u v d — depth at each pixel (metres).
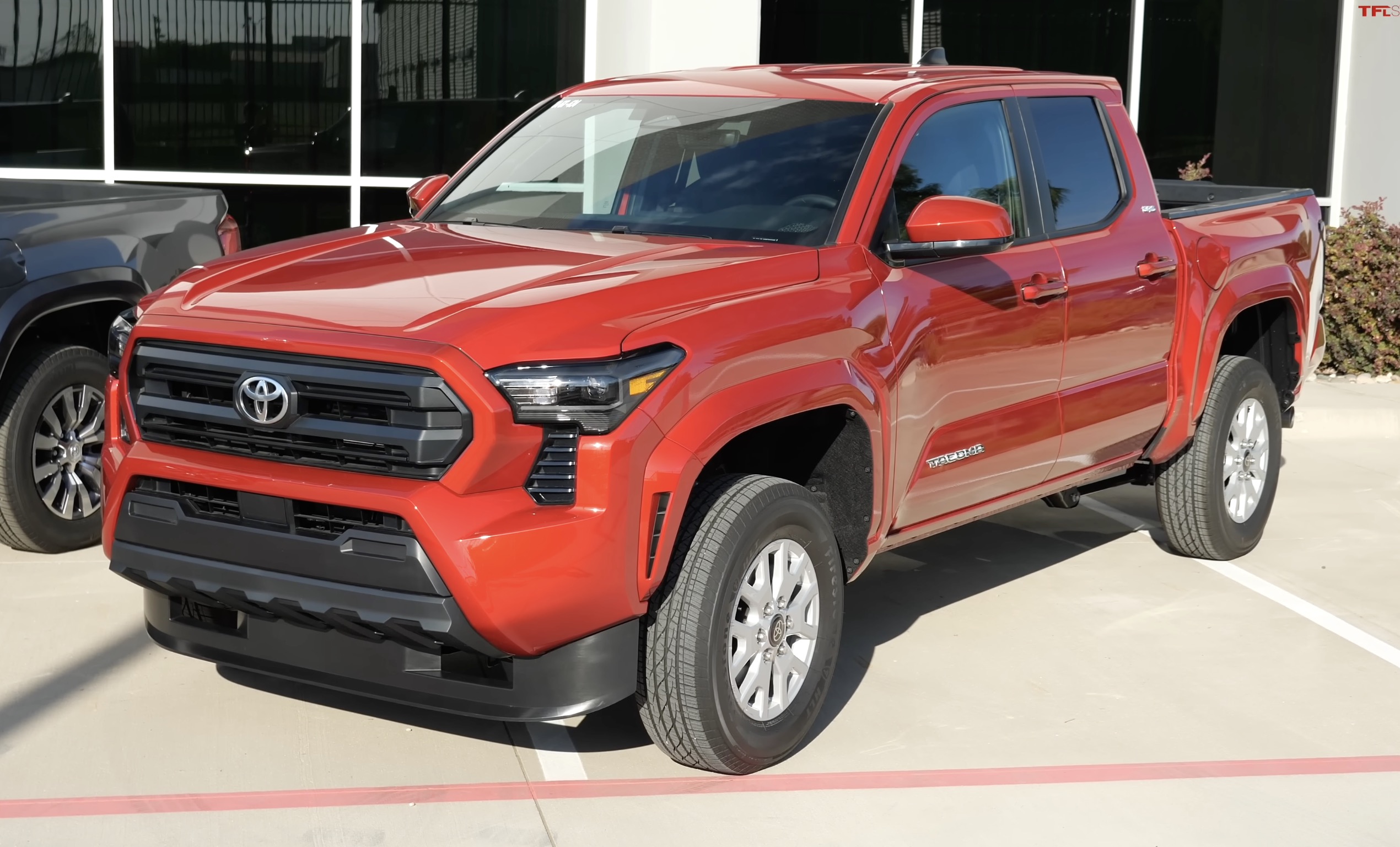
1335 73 11.73
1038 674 4.91
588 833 3.70
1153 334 5.53
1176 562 6.32
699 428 3.66
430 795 3.89
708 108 5.01
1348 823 3.88
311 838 3.63
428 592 3.44
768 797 3.93
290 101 9.85
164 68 9.63
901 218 4.56
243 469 3.65
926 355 4.46
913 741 4.34
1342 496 7.54
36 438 5.70
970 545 6.52
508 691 3.62
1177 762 4.24
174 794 3.85
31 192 6.37
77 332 6.09
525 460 3.49
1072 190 5.31
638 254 4.17
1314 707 4.70
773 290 4.04
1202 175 11.17
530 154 5.16
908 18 11.29
